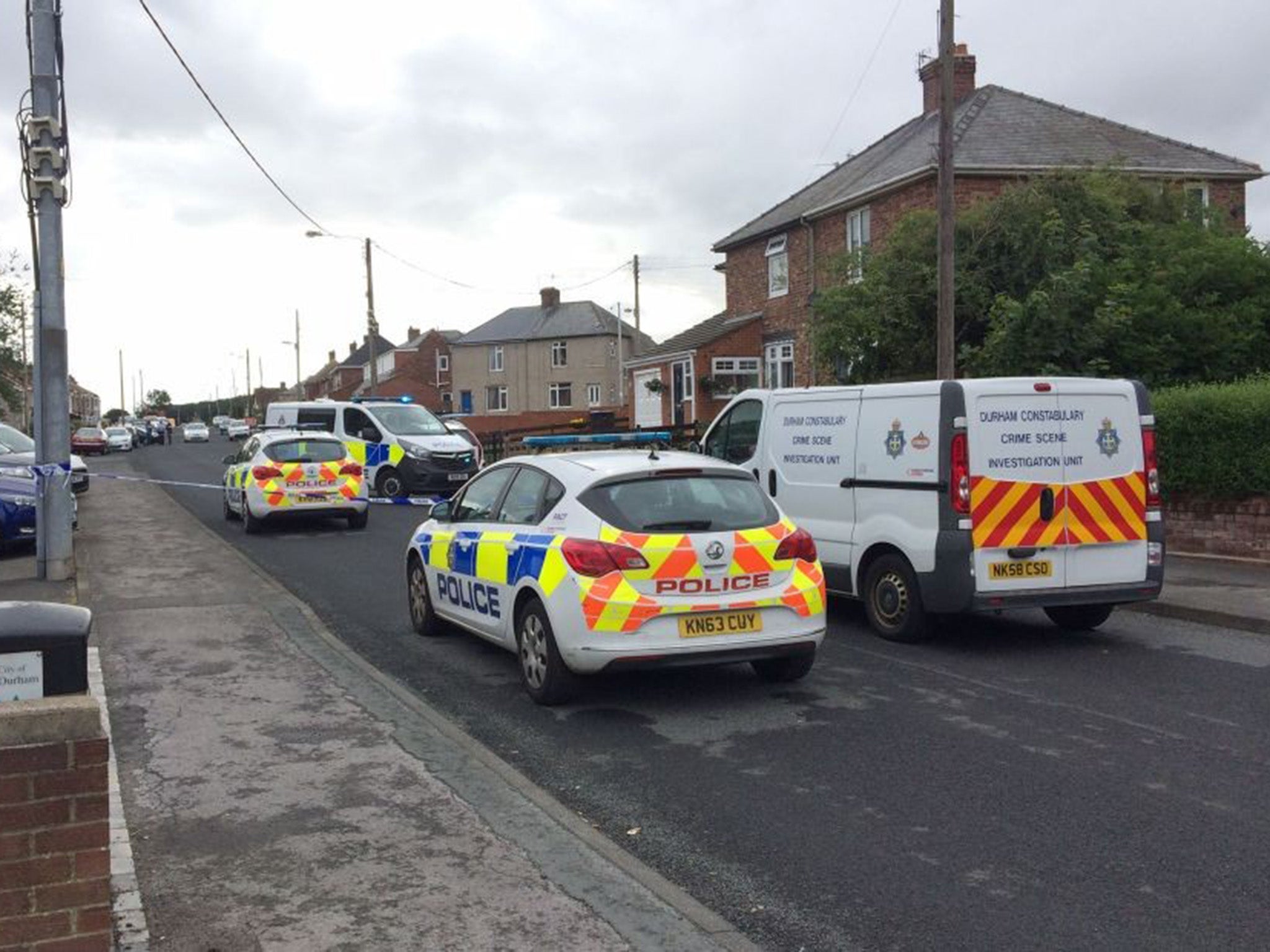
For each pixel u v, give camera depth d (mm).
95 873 3201
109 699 7008
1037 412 8688
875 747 6250
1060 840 4887
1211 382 16516
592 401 65875
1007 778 5715
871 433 9250
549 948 3801
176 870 4422
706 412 30766
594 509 7004
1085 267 16719
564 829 4891
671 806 5367
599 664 6727
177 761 5781
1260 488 12344
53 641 3262
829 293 19875
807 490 9961
